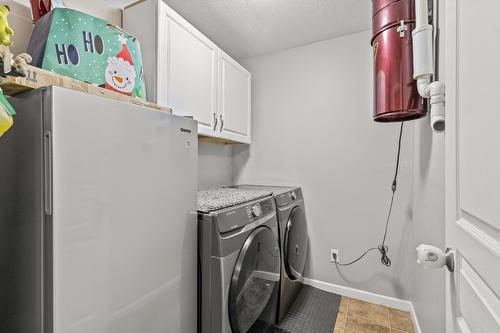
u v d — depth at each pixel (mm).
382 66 1324
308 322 1808
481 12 517
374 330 1724
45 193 663
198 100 1705
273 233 1622
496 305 455
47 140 656
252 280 1364
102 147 757
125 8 1490
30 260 705
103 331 756
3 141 761
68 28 954
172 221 1014
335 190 2262
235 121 2230
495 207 455
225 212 1252
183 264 1071
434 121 936
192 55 1643
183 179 1072
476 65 542
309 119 2367
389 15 1295
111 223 782
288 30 2105
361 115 2150
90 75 997
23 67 703
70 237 679
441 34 1082
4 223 768
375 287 2098
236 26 2039
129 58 1156
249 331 1355
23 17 1105
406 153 1981
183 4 1748
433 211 1296
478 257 527
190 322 1108
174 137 1025
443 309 1117
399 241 2010
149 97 1389
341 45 2219
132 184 848
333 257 2268
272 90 2535
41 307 673
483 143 507
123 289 817
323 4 1765
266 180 2578
